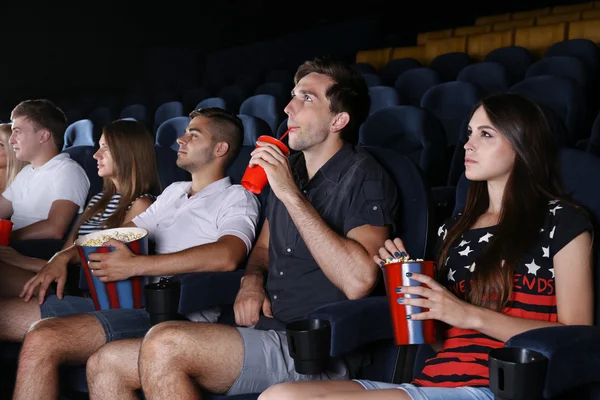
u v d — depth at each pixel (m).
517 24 6.45
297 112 1.70
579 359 1.09
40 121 2.79
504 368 1.05
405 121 2.94
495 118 1.38
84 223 2.41
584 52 4.68
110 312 1.80
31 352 1.67
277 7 9.59
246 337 1.50
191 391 1.43
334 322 1.32
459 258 1.45
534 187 1.37
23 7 8.97
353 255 1.52
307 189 1.72
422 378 1.42
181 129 3.50
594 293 1.33
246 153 2.38
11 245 2.36
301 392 1.26
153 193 2.43
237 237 1.96
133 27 9.59
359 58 6.91
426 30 8.71
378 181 1.64
